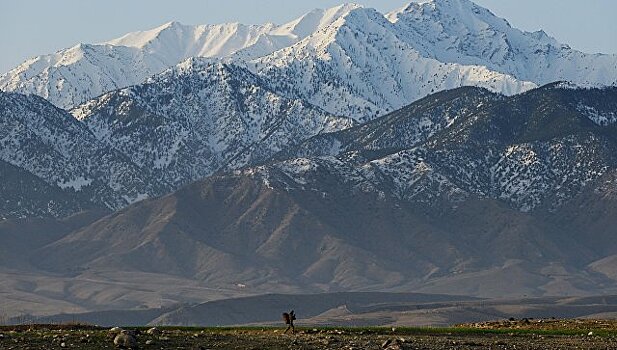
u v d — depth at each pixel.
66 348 188.88
